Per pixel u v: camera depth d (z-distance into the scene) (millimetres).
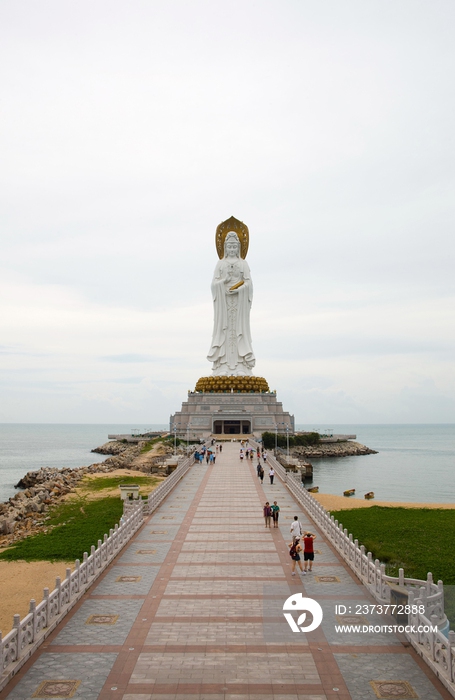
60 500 52062
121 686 15477
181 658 17047
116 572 24984
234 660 16953
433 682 15867
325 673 16297
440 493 75125
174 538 31078
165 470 66125
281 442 106625
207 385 117500
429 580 20281
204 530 33000
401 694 15242
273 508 33781
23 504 51281
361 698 15039
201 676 16016
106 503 47375
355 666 16719
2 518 43438
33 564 28562
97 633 18703
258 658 17109
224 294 120000
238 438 104000
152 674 16109
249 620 19781
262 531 32812
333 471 100625
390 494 74062
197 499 43469
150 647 17719
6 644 16156
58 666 16547
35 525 41469
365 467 108562
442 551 30984
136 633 18703
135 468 78750
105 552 25875
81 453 160875
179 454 85875
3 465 126375
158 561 26656
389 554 30062
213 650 17562
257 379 118750
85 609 20719
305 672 16312
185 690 15305
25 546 32281
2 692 15180
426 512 44312
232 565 26047
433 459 130375
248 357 119625
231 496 44844
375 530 36750
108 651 17453
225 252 123062
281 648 17766
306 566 25047
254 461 69812
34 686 15469
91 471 77938
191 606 21031
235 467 64000
